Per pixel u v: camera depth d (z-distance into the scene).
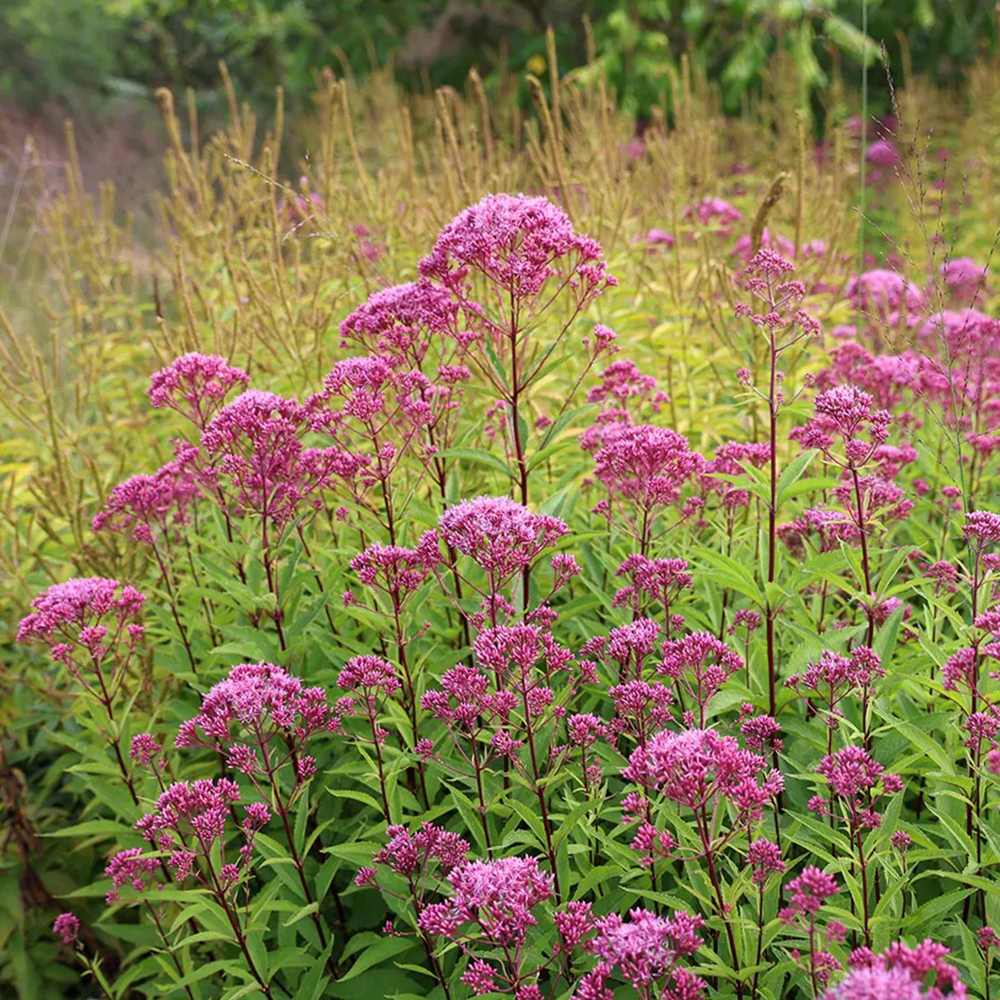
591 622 1.51
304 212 1.90
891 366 1.75
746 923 1.17
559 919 1.17
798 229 2.03
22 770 1.84
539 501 1.72
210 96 6.20
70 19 6.15
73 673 1.50
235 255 2.09
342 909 1.49
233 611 1.64
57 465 1.80
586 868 1.35
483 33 5.37
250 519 1.59
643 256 2.14
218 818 1.29
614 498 1.59
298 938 1.49
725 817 1.34
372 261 2.02
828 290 2.10
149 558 1.73
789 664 1.41
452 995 1.30
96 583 1.49
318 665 1.60
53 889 1.73
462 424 1.75
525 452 1.59
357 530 1.62
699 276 2.01
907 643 1.49
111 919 1.73
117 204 4.30
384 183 2.20
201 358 1.62
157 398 1.62
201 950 1.53
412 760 1.38
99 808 1.75
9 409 1.88
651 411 1.78
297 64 5.68
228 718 1.32
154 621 1.73
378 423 1.64
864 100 1.97
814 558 1.36
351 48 5.45
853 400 1.34
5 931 1.68
